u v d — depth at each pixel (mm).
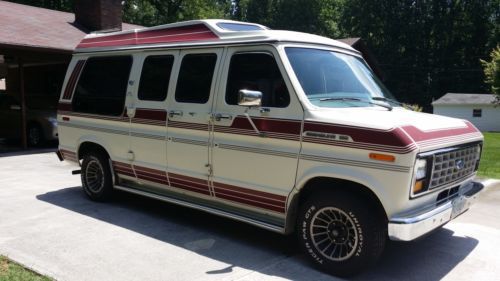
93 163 7004
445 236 5680
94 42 7102
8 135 14195
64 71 15703
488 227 6070
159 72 5980
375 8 56062
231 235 5566
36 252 4898
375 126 4129
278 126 4703
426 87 54906
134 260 4738
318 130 4422
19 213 6344
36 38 13250
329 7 59188
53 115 14047
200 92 5445
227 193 5266
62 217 6180
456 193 4906
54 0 32594
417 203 4184
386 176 4039
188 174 5609
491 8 54500
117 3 18109
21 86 13016
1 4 16578
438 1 54875
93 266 4562
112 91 6582
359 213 4230
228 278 4344
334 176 4316
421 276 4492
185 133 5578
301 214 4645
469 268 4703
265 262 4750
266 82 4832
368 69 5801
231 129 5090
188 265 4641
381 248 4301
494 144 21141
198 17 41094
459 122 5152
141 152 6188
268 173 4820
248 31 5180
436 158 4238
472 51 55406
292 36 5031
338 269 4406
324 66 5078
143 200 7145
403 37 56125
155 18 41219
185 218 6230
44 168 9984
